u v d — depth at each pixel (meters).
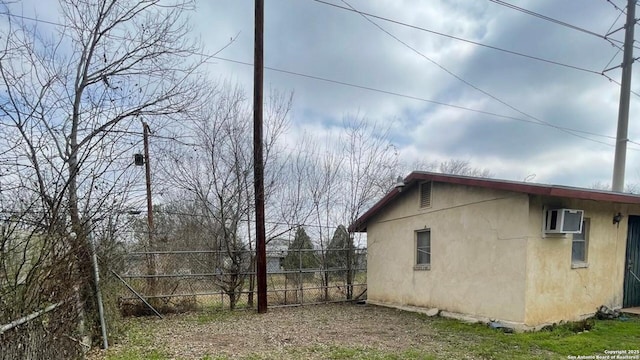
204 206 10.28
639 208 8.33
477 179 7.17
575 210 6.50
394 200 9.75
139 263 8.59
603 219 7.60
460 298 7.62
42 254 3.48
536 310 6.39
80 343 4.61
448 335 6.21
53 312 3.78
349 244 11.39
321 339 6.02
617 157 12.02
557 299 6.67
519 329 6.29
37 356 3.47
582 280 7.07
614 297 7.65
